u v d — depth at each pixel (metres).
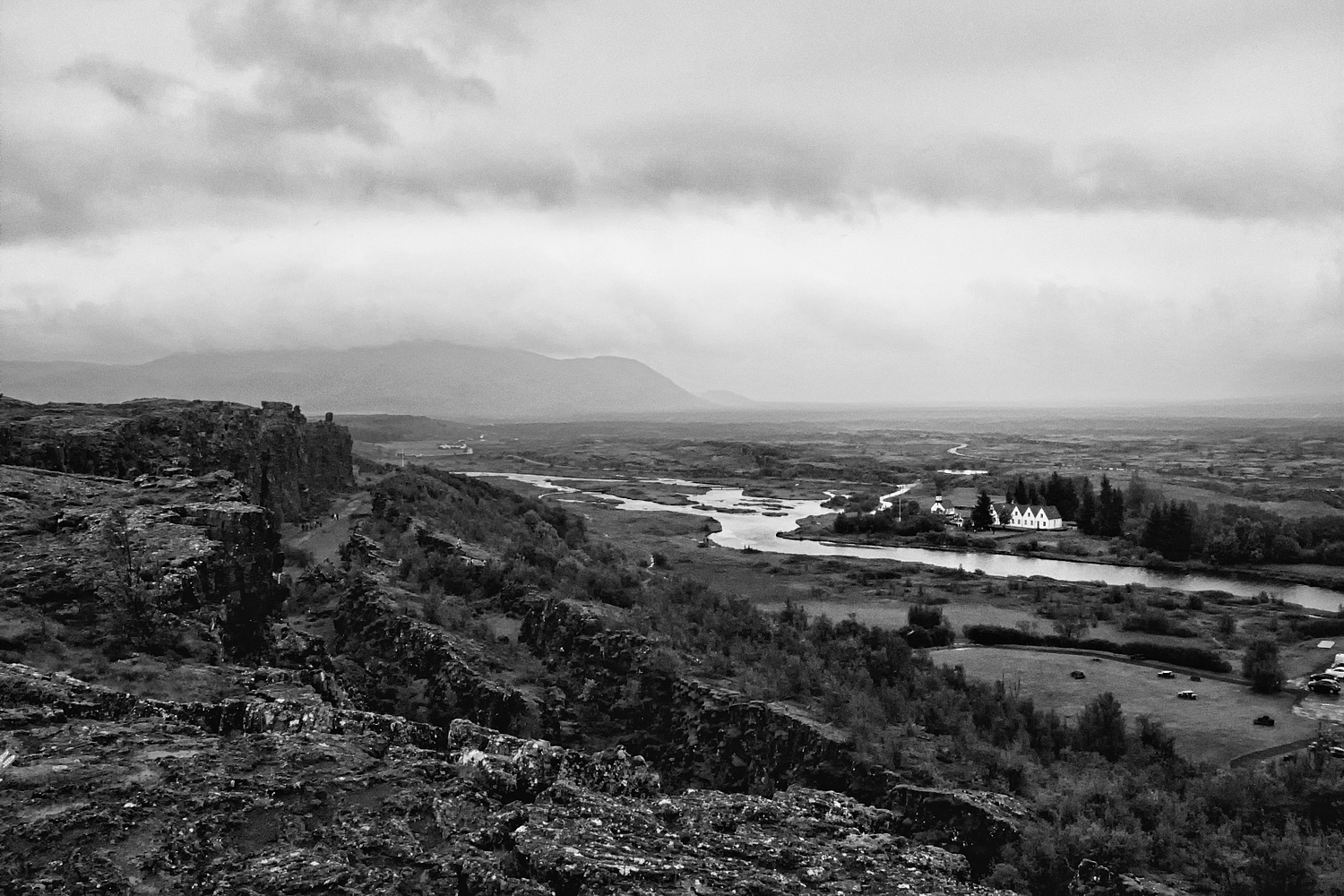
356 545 105.50
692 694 68.88
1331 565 180.25
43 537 58.38
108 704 36.97
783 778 60.47
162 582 53.44
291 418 149.88
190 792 29.47
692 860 29.30
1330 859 52.50
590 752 65.25
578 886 26.47
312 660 66.06
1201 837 55.38
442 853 28.14
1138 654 108.31
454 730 37.81
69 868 24.70
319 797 30.36
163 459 96.81
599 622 78.56
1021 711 76.50
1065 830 52.34
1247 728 81.12
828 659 84.06
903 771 58.59
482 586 95.81
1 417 98.00
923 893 29.75
